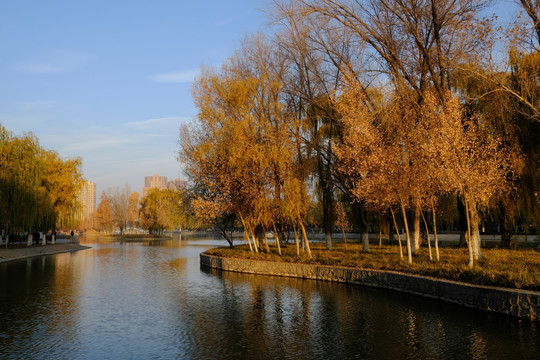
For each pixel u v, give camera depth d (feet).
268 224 102.94
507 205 90.58
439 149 63.21
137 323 46.14
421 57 82.74
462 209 108.68
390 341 38.04
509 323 42.93
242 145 90.07
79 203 184.75
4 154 135.85
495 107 77.25
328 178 106.83
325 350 35.96
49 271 95.76
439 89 77.15
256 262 88.69
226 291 66.23
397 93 79.61
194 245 214.07
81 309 53.47
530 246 111.04
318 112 102.99
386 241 160.35
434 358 33.35
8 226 136.87
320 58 99.30
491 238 168.55
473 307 49.44
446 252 94.68
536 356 33.22
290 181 89.35
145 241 264.93
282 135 89.20
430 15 80.53
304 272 79.71
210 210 97.60
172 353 35.63
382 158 71.77
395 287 63.26
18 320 47.62
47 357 34.63
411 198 77.25
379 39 84.33
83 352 35.94
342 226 124.47
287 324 44.98
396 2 83.20
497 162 70.54
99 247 197.26
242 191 92.27
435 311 49.32
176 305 55.67
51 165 173.68
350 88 82.28
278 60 102.99
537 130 84.48
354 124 76.23
